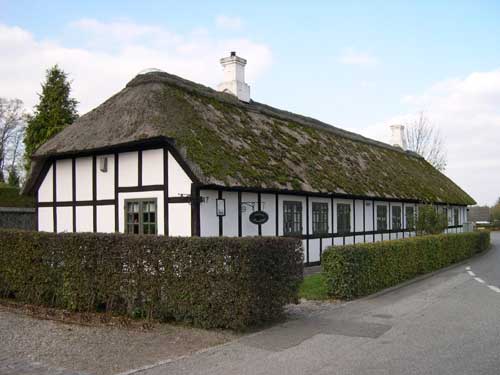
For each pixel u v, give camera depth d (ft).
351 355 20.62
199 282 25.30
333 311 30.27
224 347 22.16
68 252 30.32
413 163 104.78
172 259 26.16
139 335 24.44
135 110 44.34
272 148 51.72
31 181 50.24
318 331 25.05
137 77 50.44
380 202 71.05
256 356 20.65
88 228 46.24
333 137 75.51
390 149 100.17
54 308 31.22
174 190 40.34
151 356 20.97
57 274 31.07
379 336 23.90
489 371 18.20
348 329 25.45
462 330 24.89
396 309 30.94
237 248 24.48
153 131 39.78
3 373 18.93
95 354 21.35
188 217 39.40
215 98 53.57
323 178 54.54
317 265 54.95
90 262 29.27
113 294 28.40
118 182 44.09
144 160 42.34
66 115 110.32
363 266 35.86
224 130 47.16
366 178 67.26
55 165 49.21
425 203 79.66
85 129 47.16
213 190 40.81
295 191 47.19
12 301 33.55
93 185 46.01
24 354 21.48
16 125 155.94
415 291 38.58
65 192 48.26
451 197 99.25
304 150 58.85
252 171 43.06
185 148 38.88
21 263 33.09
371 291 37.17
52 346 22.68
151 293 26.84
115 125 44.16
